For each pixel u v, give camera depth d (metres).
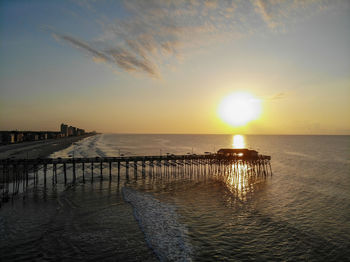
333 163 81.56
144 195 36.28
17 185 40.78
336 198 36.75
